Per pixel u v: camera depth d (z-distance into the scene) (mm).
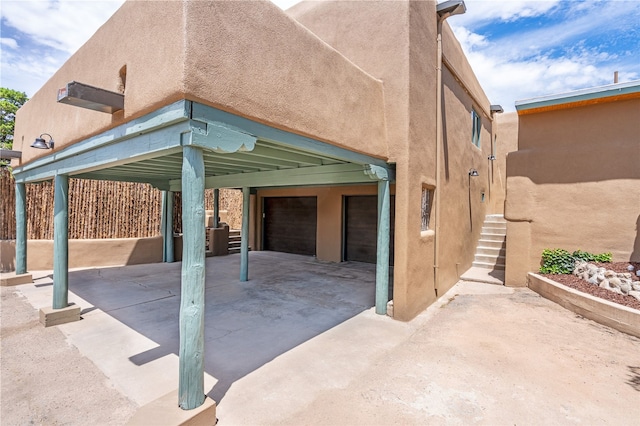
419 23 6137
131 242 11250
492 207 14531
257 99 3307
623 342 4781
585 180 7566
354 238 11969
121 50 3576
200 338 2965
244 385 3596
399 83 5742
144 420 2699
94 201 10844
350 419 3039
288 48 3752
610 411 3176
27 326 5359
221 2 2949
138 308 6316
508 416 3100
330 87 4473
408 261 5734
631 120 7180
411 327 5414
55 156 5461
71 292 7492
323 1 6973
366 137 5273
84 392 3463
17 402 3285
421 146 6242
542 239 7996
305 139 4125
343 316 5977
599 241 7402
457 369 3996
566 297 6379
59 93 3209
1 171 10070
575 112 7715
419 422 3002
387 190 6051
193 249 2936
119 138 3701
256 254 13953
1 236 10008
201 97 2740
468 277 8961
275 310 6309
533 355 4379
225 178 8703
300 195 13242
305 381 3699
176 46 2715
